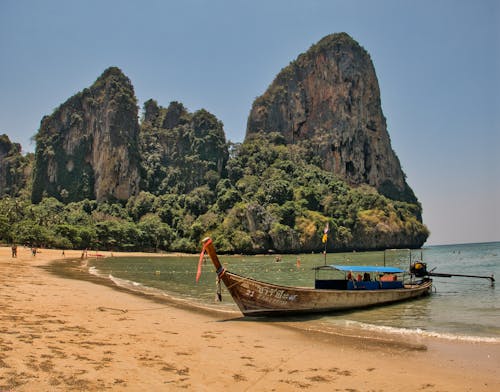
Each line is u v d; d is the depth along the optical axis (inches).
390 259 3727.9
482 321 778.8
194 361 462.0
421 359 507.2
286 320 780.6
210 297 1109.7
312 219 5910.4
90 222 5679.1
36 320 610.5
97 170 7042.3
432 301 1065.5
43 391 333.4
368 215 6589.6
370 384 415.2
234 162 7603.4
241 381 406.0
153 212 6550.2
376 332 665.6
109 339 531.2
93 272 1888.5
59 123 7485.2
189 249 5610.2
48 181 7145.7
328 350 545.3
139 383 374.3
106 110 7190.0
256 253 5457.7
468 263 2886.3
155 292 1173.1
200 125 7785.4
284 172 7391.7
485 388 409.4
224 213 6048.2
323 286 944.9
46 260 2659.9
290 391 386.9
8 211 4795.8
